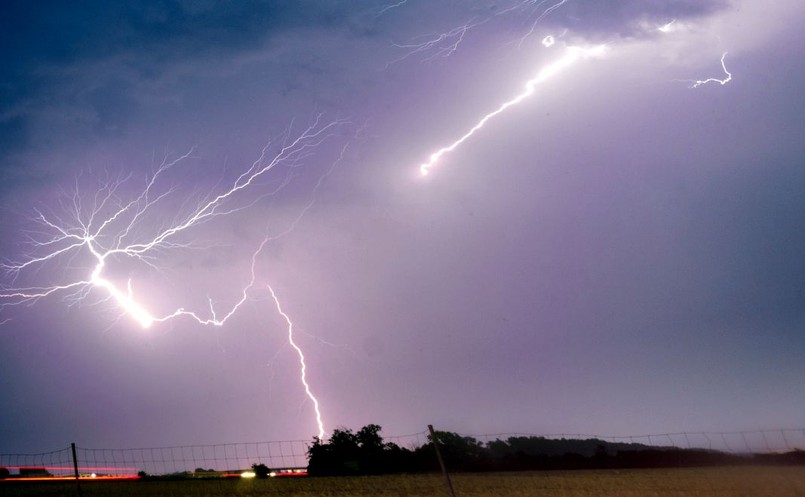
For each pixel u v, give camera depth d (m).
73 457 13.17
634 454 27.98
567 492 15.64
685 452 27.27
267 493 16.27
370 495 15.68
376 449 26.92
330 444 26.81
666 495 15.05
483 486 17.16
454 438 28.20
